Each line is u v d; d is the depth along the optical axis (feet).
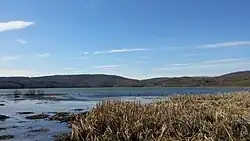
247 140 35.88
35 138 53.36
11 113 101.14
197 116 42.75
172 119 42.63
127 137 39.58
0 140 52.80
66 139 47.85
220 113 43.52
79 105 137.18
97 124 44.32
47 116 87.56
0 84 625.41
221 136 37.01
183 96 71.36
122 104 51.21
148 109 48.16
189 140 37.63
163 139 38.14
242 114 44.04
